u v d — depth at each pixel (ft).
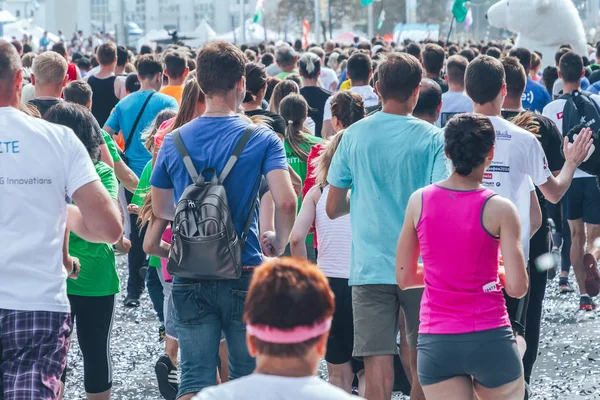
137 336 58.59
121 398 47.01
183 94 39.09
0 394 27.30
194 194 30.78
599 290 56.18
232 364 32.24
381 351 35.47
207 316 31.58
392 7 581.94
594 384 47.85
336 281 39.09
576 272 63.05
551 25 150.30
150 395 47.47
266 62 111.86
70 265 31.22
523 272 29.22
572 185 61.57
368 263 35.14
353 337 38.14
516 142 37.24
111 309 39.19
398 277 31.65
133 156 63.98
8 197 27.35
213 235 30.22
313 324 17.89
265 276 18.19
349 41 423.64
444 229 29.55
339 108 44.19
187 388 31.53
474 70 37.42
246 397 17.74
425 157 34.53
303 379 17.95
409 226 30.86
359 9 587.27
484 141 29.73
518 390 29.96
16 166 27.43
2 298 27.17
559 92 83.56
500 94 37.63
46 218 27.66
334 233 39.37
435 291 29.91
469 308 29.45
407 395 41.47
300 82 78.43
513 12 151.84
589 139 38.73
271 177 31.58
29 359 27.07
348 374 39.73
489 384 29.81
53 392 27.17
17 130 27.66
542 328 58.75
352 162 35.68
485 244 29.32
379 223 35.04
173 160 31.99
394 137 34.86
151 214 34.45
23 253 27.32
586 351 53.67
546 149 43.01
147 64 64.18
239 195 31.48
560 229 70.49
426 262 30.14
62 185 27.91
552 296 67.15
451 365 29.78
